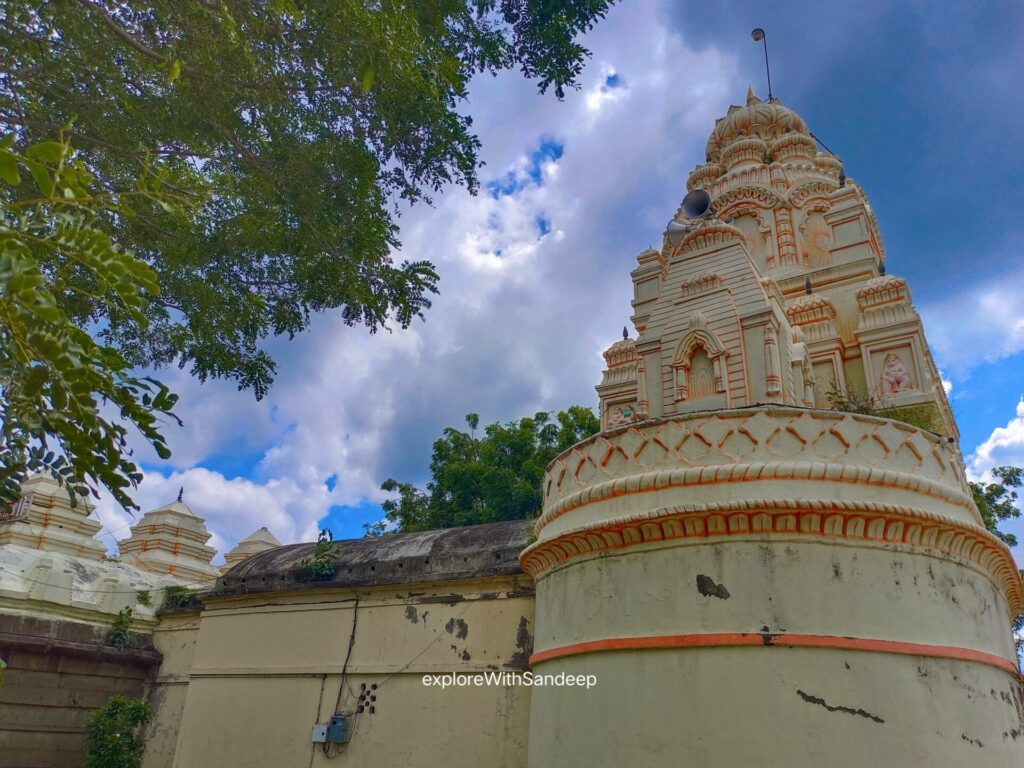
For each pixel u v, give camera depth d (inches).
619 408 703.1
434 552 508.1
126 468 162.7
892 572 307.3
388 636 497.4
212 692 553.9
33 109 352.8
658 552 328.5
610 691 320.5
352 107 425.7
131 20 350.3
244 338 500.1
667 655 309.9
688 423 344.8
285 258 475.5
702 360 508.4
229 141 391.2
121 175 381.7
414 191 489.1
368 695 486.9
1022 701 339.0
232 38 324.5
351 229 455.2
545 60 513.0
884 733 278.7
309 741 492.4
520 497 1047.0
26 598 577.6
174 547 948.0
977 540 332.5
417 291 498.9
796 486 313.9
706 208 704.4
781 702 284.7
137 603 653.9
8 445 169.9
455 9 429.1
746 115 844.6
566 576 365.4
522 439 1155.3
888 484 317.7
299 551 592.1
